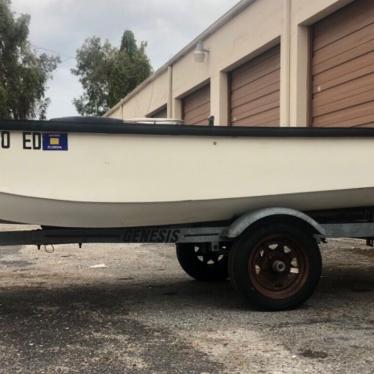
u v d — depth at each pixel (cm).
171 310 520
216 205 513
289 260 518
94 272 720
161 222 525
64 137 468
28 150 462
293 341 422
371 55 884
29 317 495
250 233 506
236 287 507
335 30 974
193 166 495
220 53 1395
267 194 512
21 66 3297
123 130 476
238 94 1355
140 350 404
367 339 426
